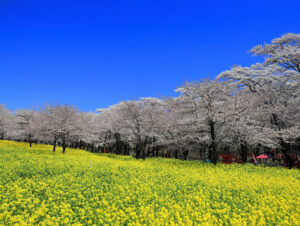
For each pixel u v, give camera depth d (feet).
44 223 20.98
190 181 42.80
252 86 94.53
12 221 20.76
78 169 52.49
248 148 95.30
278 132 73.97
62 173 48.03
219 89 73.20
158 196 31.71
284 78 84.84
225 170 60.59
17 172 45.52
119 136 140.77
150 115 97.55
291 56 76.64
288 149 76.74
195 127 76.28
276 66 84.48
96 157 91.20
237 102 72.02
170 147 107.76
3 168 47.73
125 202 29.07
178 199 31.24
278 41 82.74
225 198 31.35
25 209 25.30
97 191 34.42
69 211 24.67
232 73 94.07
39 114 129.80
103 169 53.93
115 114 136.36
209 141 78.69
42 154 84.64
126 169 56.08
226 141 86.02
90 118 143.95
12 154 74.64
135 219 23.39
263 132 78.13
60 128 100.94
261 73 88.74
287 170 62.90
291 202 29.40
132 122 100.12
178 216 22.84
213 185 39.50
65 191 33.53
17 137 158.81
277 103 86.02
